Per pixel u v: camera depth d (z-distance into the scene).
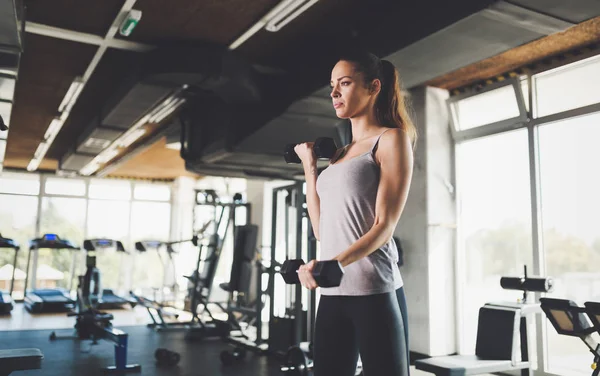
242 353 5.90
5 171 12.89
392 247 1.16
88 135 7.88
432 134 6.21
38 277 12.94
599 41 4.76
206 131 6.78
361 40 4.22
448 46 3.61
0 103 4.26
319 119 5.53
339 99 1.21
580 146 5.04
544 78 5.38
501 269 5.73
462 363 3.76
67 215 13.33
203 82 5.06
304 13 4.29
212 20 4.41
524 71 5.50
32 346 6.48
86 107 7.26
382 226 1.05
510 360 3.88
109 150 8.84
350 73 1.18
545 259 5.29
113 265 13.77
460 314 6.10
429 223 6.03
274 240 6.61
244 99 5.57
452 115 6.33
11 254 12.86
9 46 3.56
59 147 10.37
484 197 6.02
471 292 6.07
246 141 5.80
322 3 4.11
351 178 1.12
